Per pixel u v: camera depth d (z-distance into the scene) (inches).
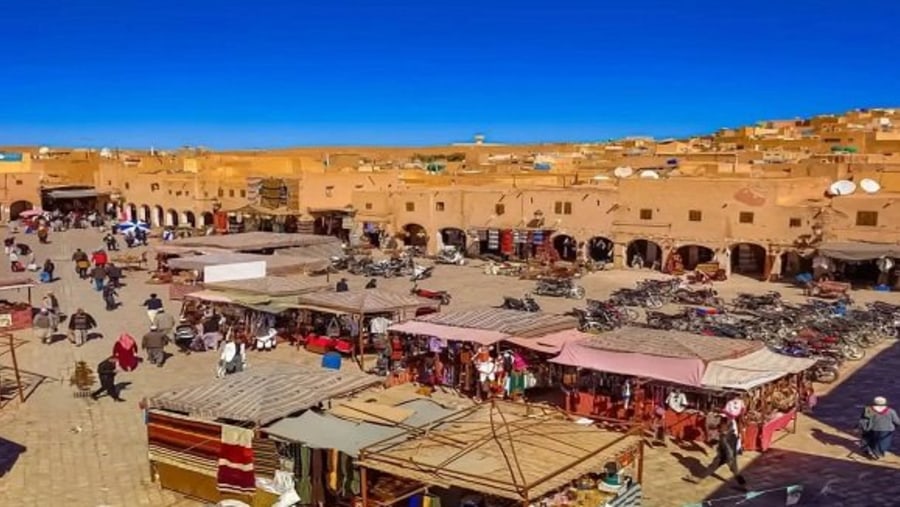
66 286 1765.5
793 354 1018.7
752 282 1787.6
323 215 2613.2
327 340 1139.3
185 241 1859.0
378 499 569.0
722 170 2315.5
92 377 973.2
